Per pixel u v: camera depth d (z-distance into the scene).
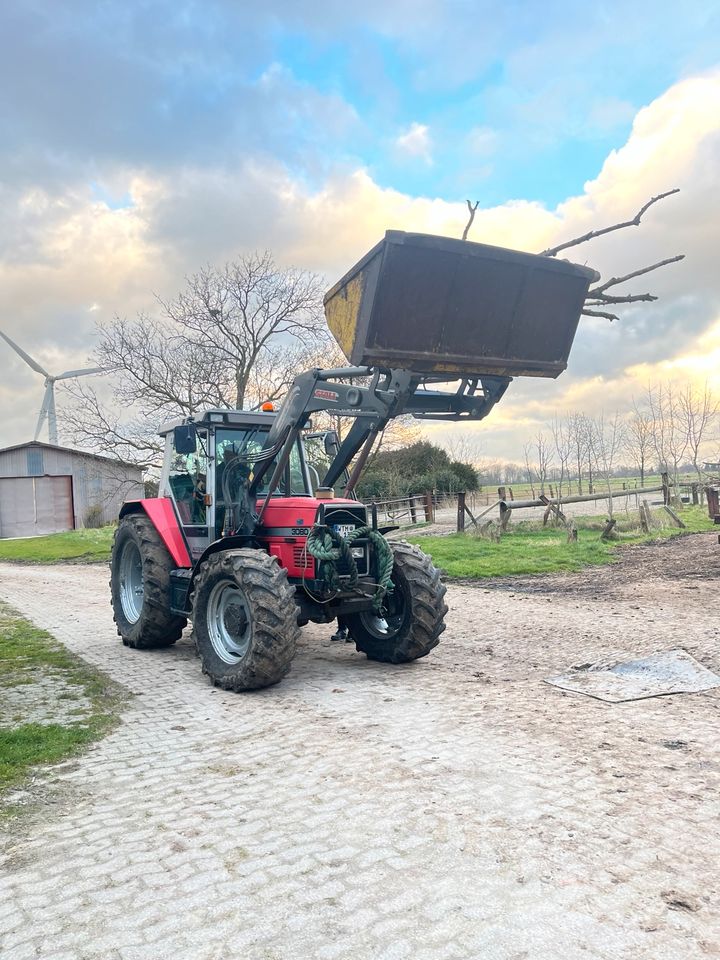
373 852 3.40
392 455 33.72
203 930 2.85
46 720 5.60
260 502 7.61
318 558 6.50
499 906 2.94
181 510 8.17
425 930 2.80
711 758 4.47
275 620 6.21
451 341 5.36
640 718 5.29
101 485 37.12
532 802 3.89
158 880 3.22
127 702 6.13
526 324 5.59
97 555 24.98
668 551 15.71
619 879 3.11
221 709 5.88
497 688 6.23
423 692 6.18
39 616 11.44
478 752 4.67
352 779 4.29
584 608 9.94
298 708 5.82
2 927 2.91
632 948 2.67
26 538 33.75
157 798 4.12
